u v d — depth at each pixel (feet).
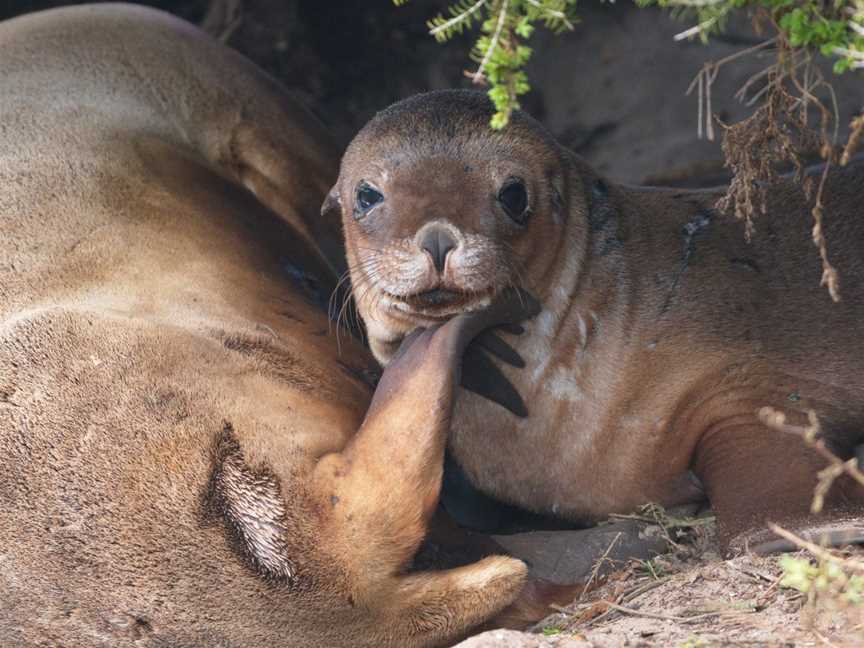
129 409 35.04
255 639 33.27
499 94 29.17
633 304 41.57
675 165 74.33
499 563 35.04
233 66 55.62
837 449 39.99
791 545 34.88
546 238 39.99
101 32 53.06
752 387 40.81
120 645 33.01
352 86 82.43
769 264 42.88
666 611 33.42
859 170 45.32
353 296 45.88
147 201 45.24
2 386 35.60
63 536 33.55
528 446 42.37
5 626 33.30
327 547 33.71
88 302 39.06
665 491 41.93
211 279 42.50
